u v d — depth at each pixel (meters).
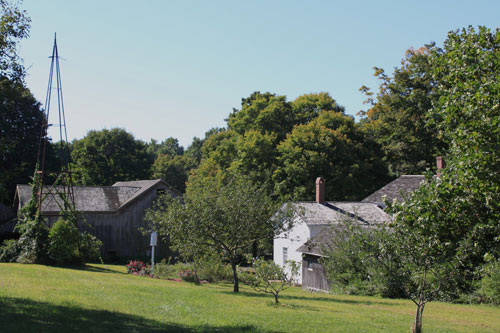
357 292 25.30
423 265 10.98
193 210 19.97
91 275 23.34
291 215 20.89
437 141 47.53
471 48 10.77
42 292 15.38
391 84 50.03
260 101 60.00
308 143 50.41
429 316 16.98
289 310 15.98
